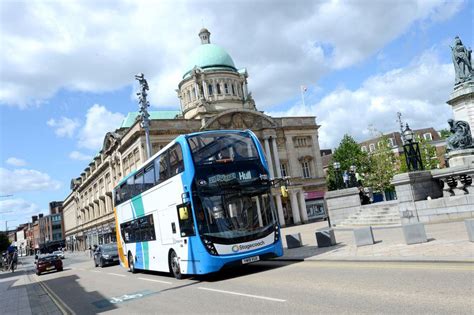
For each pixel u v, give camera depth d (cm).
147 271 2227
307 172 6681
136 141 5662
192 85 6600
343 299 799
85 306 1302
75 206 11950
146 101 2764
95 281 2152
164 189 1577
